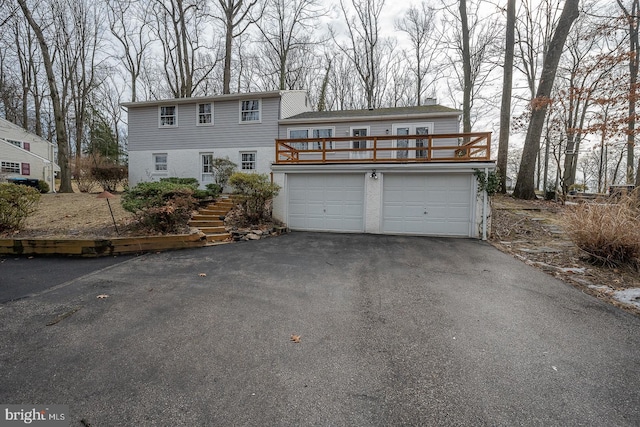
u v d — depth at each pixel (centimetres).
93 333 294
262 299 388
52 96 1494
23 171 1847
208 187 1305
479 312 350
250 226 895
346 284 450
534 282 457
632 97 850
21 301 373
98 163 1656
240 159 1485
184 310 351
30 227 739
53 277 471
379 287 437
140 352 261
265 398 205
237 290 421
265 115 1458
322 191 972
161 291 413
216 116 1498
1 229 684
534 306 367
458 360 252
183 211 813
